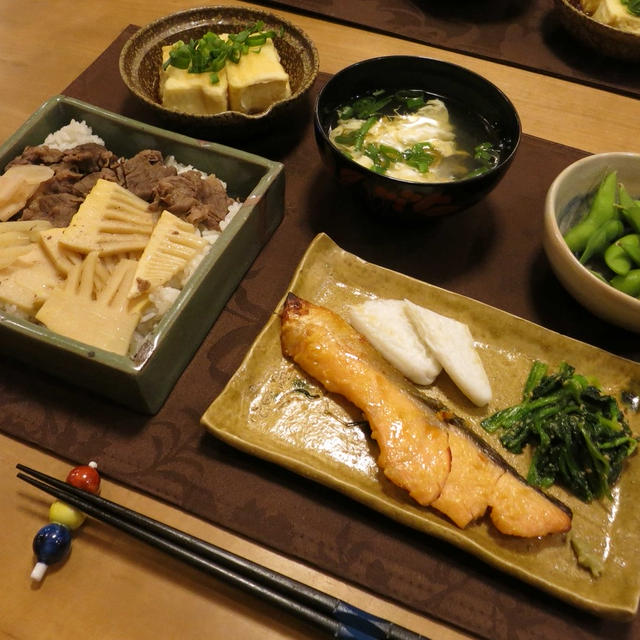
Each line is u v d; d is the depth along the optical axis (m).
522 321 0.44
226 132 0.51
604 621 0.36
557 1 0.58
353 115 0.50
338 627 0.35
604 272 0.46
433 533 0.37
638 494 0.39
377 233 0.50
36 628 0.36
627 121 0.57
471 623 0.36
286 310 0.42
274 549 0.38
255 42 0.52
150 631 0.36
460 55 0.60
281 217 0.49
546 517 0.37
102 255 0.44
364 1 0.64
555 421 0.40
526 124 0.56
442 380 0.43
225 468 0.40
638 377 0.42
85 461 0.40
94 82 0.58
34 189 0.46
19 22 0.63
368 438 0.41
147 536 0.37
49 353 0.40
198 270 0.42
